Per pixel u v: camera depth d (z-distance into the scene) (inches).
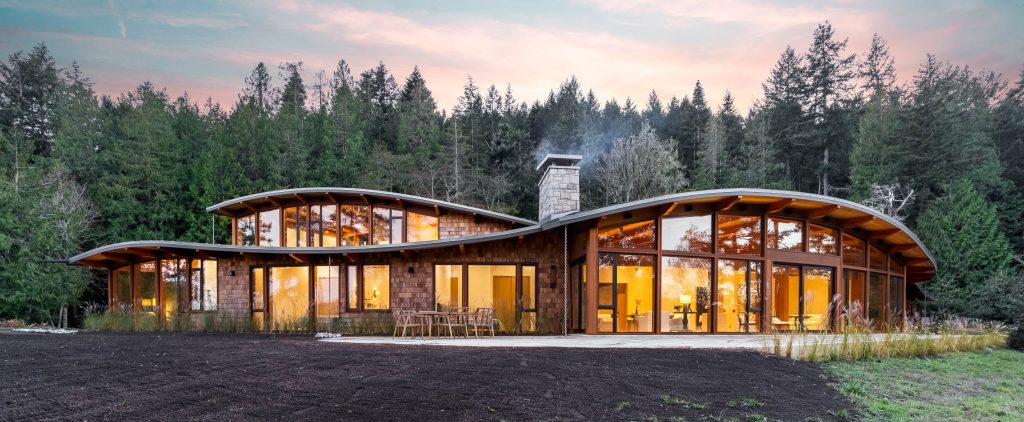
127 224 1273.4
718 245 546.6
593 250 516.4
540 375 276.8
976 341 485.7
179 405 218.5
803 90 1686.8
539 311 596.4
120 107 1694.1
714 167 1628.9
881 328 653.3
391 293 623.2
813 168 1588.3
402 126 1765.5
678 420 211.5
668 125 1993.1
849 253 637.9
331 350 368.8
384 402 224.4
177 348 391.2
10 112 1489.9
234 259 688.4
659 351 356.5
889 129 1368.1
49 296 937.5
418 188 1486.2
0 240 909.8
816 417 228.4
